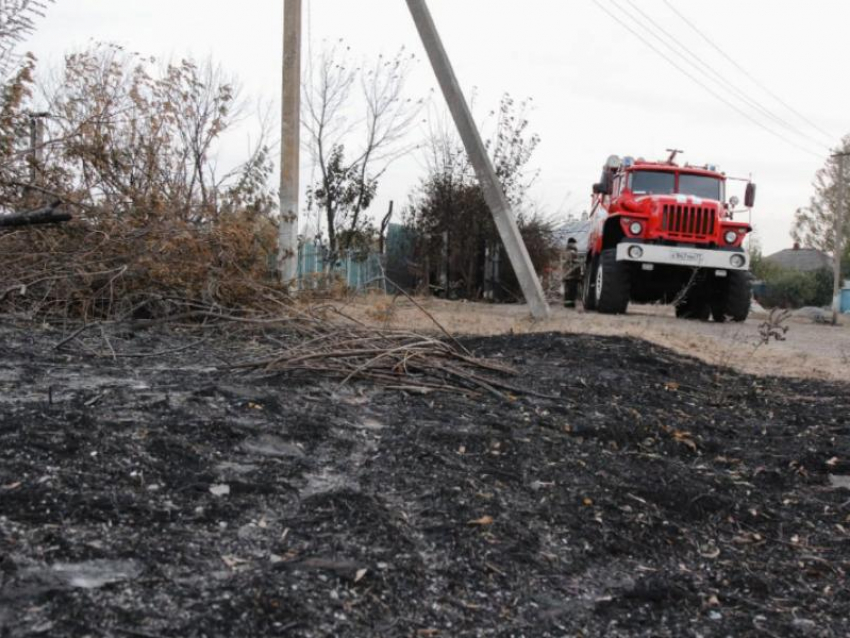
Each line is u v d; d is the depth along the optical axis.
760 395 6.41
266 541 2.80
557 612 2.62
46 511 2.73
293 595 2.42
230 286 7.29
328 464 3.66
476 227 22.42
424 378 5.50
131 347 6.03
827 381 7.25
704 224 14.16
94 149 7.85
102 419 3.74
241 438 3.76
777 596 2.93
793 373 7.62
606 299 14.37
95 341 6.16
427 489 3.43
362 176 16.62
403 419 4.50
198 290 7.01
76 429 3.51
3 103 7.40
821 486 4.26
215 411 4.12
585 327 9.49
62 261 6.85
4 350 5.43
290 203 9.99
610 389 5.80
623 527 3.34
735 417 5.60
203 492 3.10
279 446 3.79
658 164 15.45
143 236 7.05
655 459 4.31
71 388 4.42
